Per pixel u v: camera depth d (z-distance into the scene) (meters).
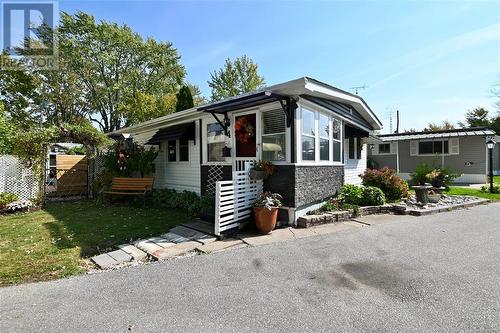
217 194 5.30
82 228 5.93
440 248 4.51
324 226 6.12
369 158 18.89
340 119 8.65
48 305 2.85
